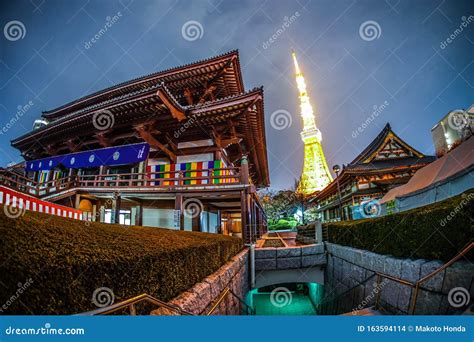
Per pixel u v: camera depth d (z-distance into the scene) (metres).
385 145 29.03
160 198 12.61
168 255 3.04
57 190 12.31
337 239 10.39
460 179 7.55
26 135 15.90
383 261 6.22
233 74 16.33
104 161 13.62
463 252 3.49
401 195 11.84
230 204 15.59
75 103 21.75
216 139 13.80
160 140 14.69
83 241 2.31
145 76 17.75
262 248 10.54
